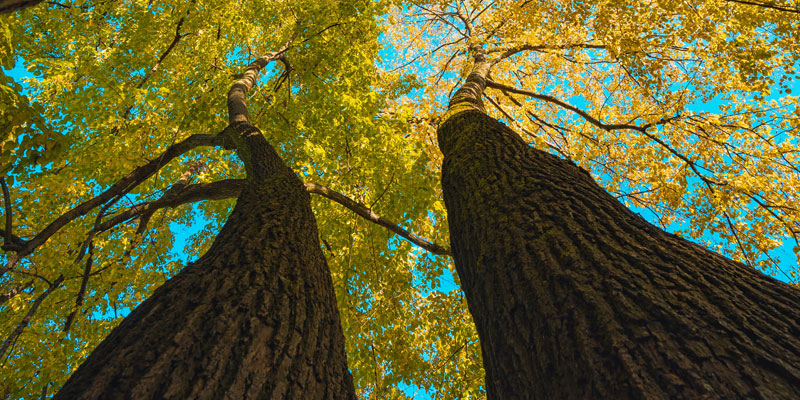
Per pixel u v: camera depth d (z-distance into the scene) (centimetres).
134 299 492
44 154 266
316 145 499
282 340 134
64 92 494
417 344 530
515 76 931
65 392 100
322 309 168
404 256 520
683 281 119
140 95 427
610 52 647
